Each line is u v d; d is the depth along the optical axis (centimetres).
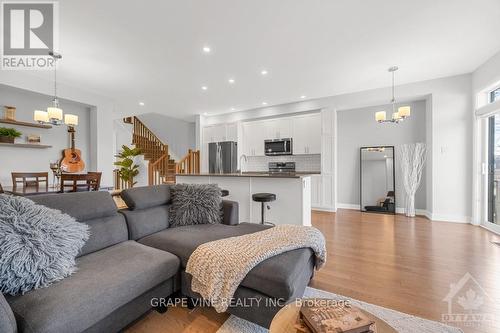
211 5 220
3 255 116
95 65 345
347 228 378
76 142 471
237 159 639
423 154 461
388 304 175
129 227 204
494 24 253
